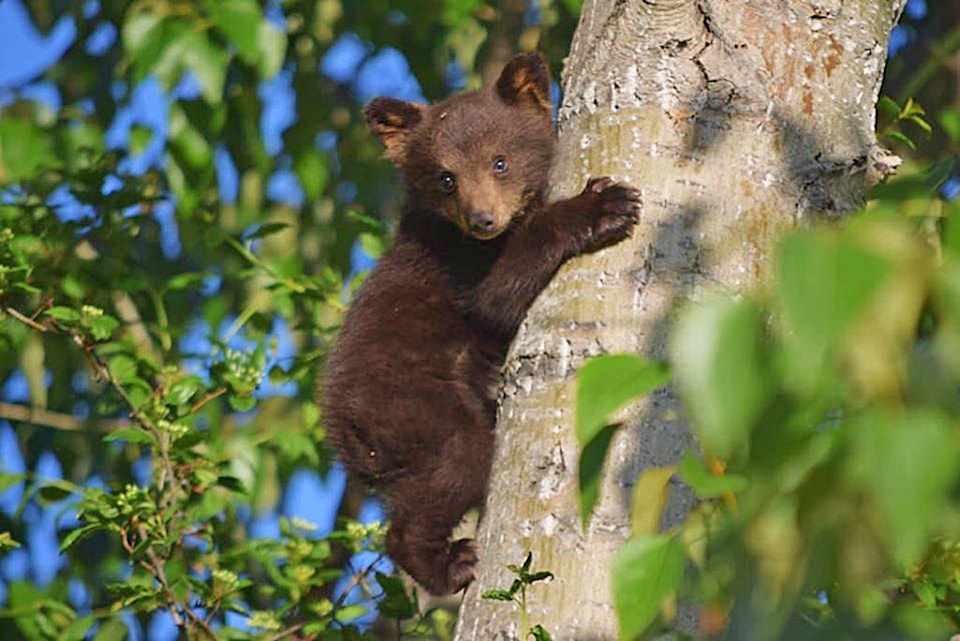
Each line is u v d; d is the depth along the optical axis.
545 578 6.90
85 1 17.12
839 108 7.83
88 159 14.71
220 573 11.21
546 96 11.79
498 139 11.30
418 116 11.90
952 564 7.91
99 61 16.83
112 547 14.82
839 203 7.71
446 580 10.23
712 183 7.60
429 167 11.36
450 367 10.95
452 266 11.08
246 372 12.36
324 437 11.62
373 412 10.82
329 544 12.23
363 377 10.94
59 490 12.54
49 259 13.57
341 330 11.43
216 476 11.81
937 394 3.90
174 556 11.95
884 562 4.34
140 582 11.54
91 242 14.56
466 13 15.51
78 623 12.13
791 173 7.66
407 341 10.99
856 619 4.73
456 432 10.72
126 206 13.98
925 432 3.84
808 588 4.77
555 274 7.84
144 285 13.60
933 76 15.76
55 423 14.91
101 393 15.11
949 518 4.04
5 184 14.62
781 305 3.92
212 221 15.15
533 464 7.24
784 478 4.27
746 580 4.52
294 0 16.36
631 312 7.44
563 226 7.81
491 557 7.23
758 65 7.73
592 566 6.93
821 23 7.91
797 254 3.85
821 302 3.79
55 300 13.49
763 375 4.04
